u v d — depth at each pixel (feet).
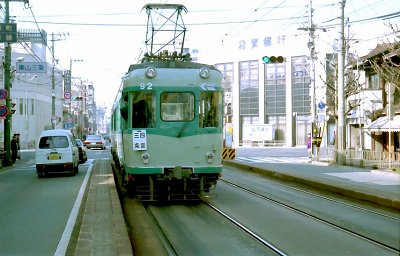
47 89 204.33
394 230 29.84
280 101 206.90
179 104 38.96
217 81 39.75
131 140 38.37
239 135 216.13
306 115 200.54
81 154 86.94
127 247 22.66
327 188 52.31
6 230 28.22
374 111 97.86
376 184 52.85
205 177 39.60
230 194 46.83
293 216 34.40
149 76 38.55
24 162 97.25
